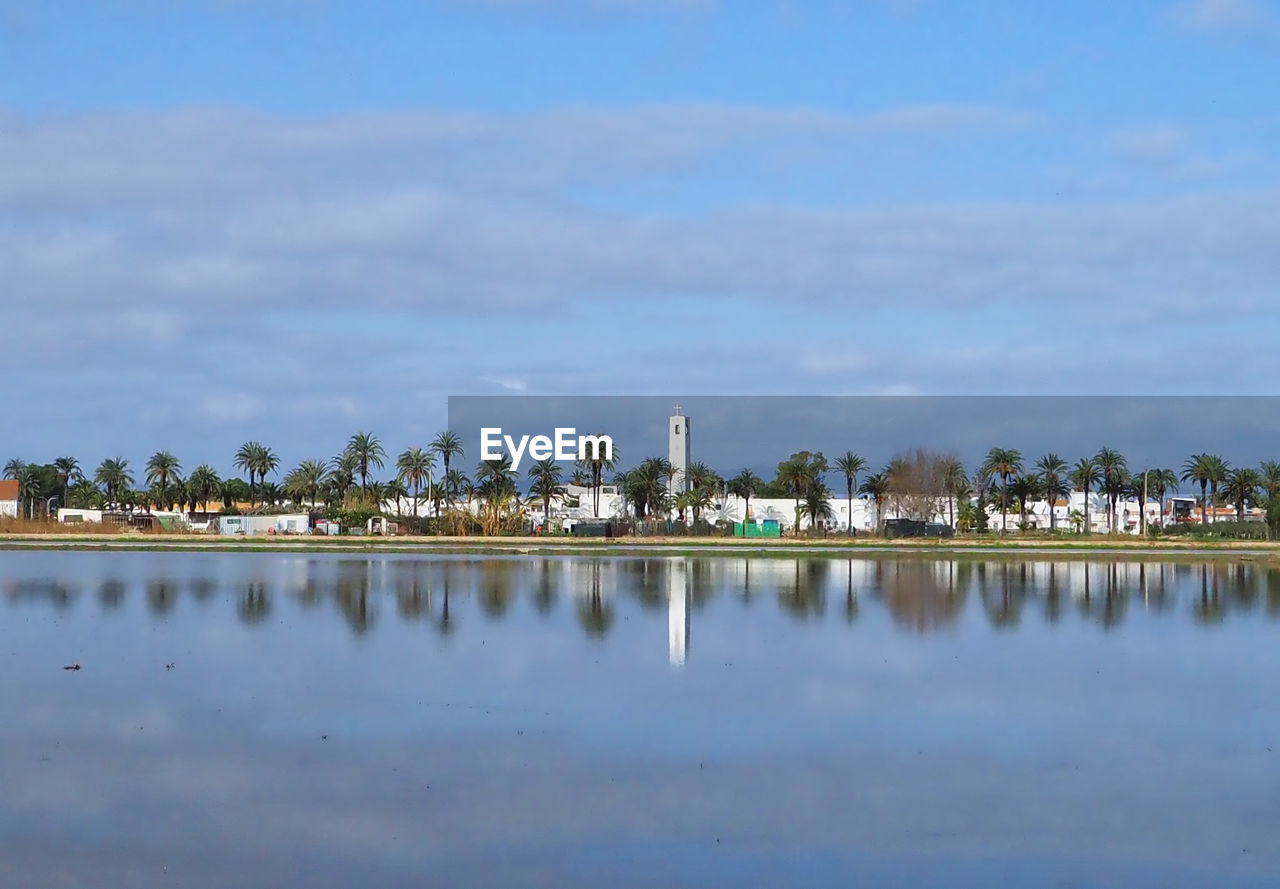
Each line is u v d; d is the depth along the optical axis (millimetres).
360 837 24438
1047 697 38219
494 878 22359
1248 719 35219
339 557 106250
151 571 86188
